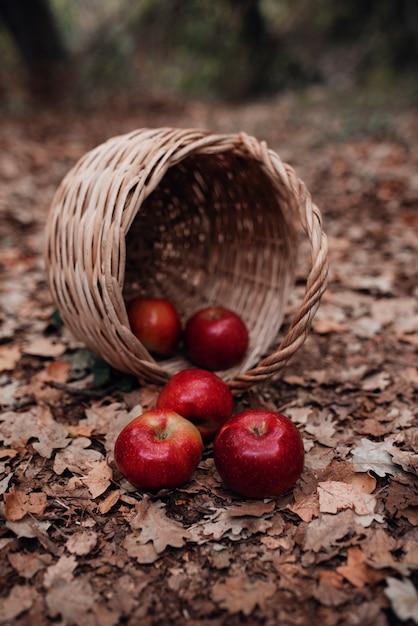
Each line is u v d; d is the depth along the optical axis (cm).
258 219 230
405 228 392
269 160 186
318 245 168
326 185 517
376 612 128
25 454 181
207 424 175
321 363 237
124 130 861
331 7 1256
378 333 262
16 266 337
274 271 226
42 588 136
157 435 157
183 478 156
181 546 146
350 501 158
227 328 208
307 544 146
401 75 1069
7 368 230
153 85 1290
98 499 163
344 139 694
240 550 146
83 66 1080
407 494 160
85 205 184
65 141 735
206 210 245
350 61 1254
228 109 1191
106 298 171
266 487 152
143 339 210
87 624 126
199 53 1332
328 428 192
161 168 176
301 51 1317
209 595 134
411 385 219
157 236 239
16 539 149
